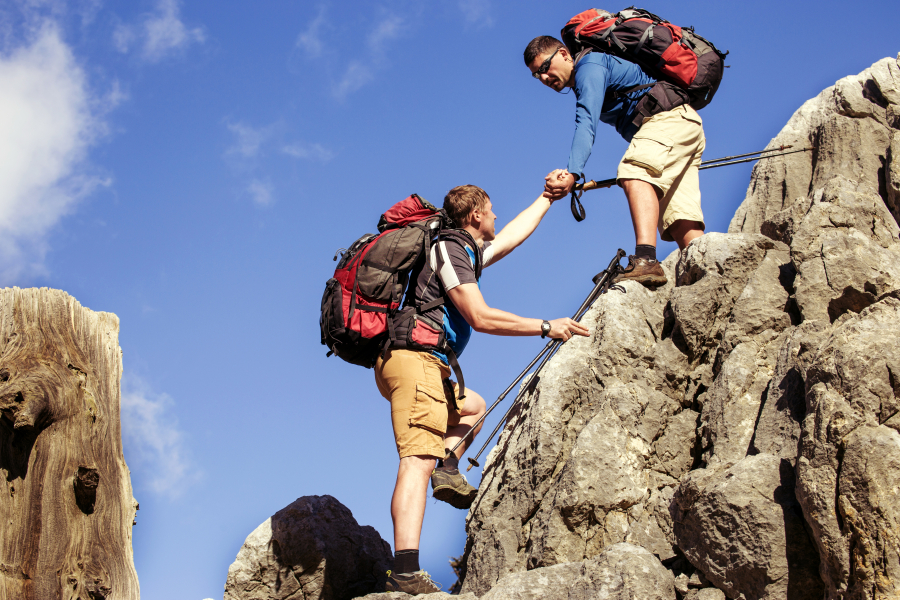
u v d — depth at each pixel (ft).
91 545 12.14
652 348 17.01
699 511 12.57
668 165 19.21
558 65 19.63
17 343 12.69
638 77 19.45
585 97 18.69
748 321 15.88
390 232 15.21
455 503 15.49
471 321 14.44
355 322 14.66
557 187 18.07
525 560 15.12
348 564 16.25
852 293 15.06
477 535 16.25
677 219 19.85
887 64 22.15
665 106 19.24
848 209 16.34
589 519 14.47
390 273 14.76
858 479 10.89
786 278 16.43
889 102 21.35
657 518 14.47
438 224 15.44
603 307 17.48
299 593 15.98
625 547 13.02
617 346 16.63
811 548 11.69
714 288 16.83
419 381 14.48
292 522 16.20
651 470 15.28
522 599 13.12
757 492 12.16
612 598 12.39
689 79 19.20
